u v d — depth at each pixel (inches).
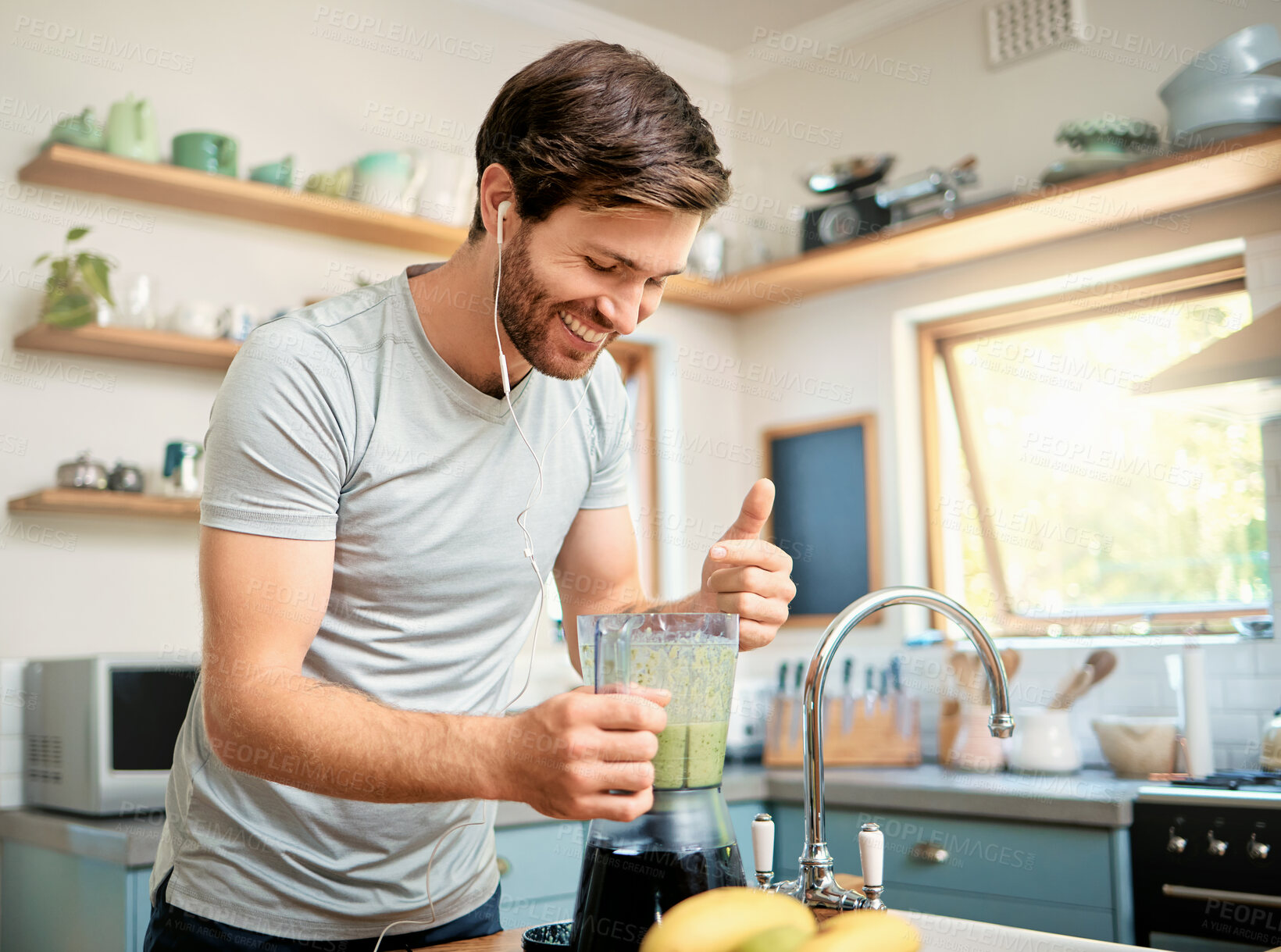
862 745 125.3
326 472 46.8
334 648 50.9
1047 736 111.0
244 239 115.3
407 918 52.4
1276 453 111.8
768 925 33.2
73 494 99.0
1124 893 90.4
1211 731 111.2
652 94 41.8
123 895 79.3
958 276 133.3
